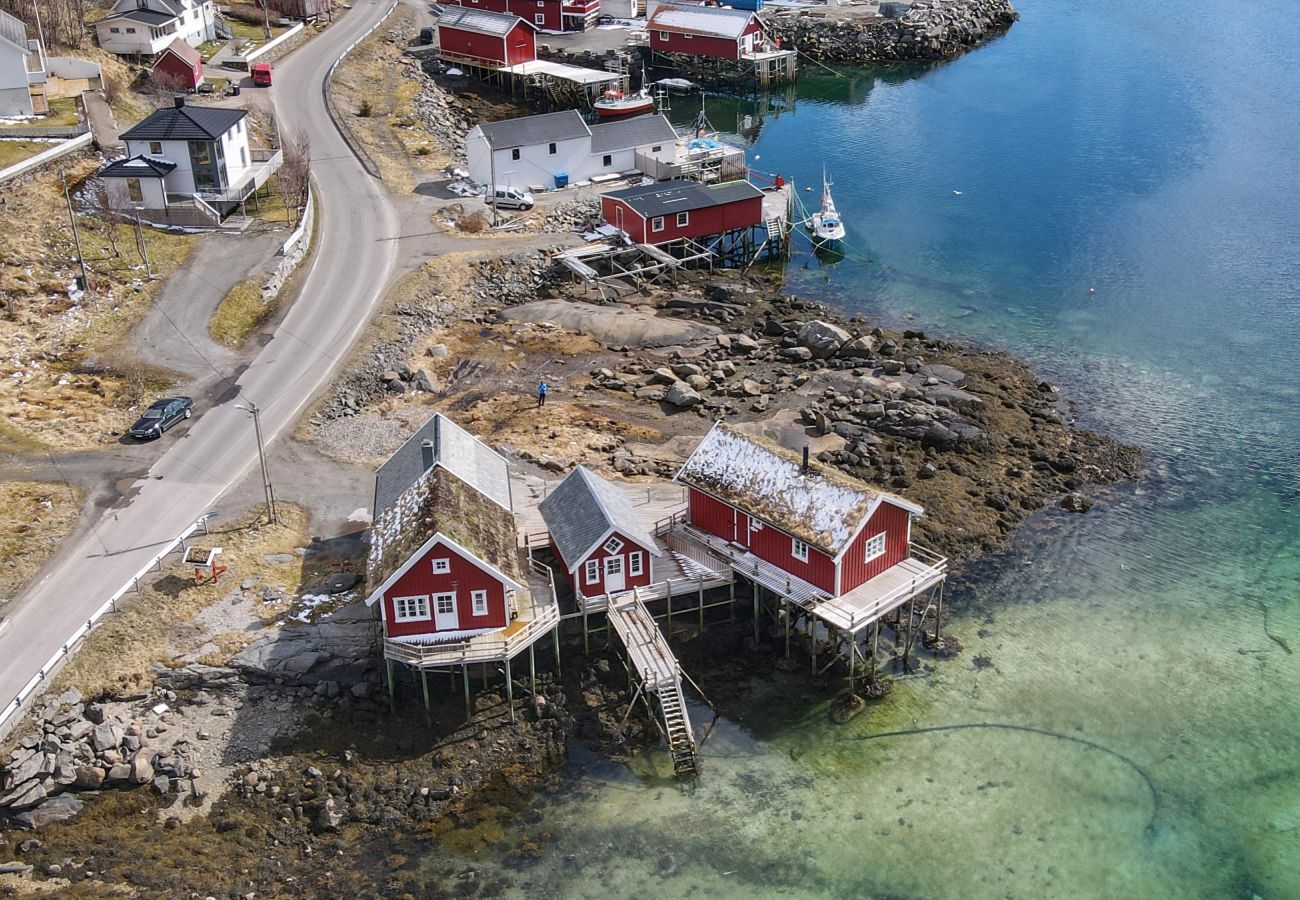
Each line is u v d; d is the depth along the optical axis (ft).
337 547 192.75
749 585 190.39
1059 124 444.55
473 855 151.84
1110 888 148.87
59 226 281.13
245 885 145.89
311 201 322.55
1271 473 234.17
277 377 244.01
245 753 161.27
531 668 170.50
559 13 541.75
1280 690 180.14
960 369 269.85
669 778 163.53
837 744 169.48
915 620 193.06
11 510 197.47
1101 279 319.06
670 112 475.31
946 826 157.07
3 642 168.66
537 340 273.95
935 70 524.52
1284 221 350.43
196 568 181.37
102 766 155.12
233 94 401.29
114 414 228.84
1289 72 497.05
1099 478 231.91
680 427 239.50
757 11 561.02
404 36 502.38
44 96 331.77
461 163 371.15
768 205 351.46
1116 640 190.29
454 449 188.24
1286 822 158.10
